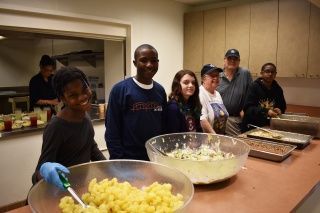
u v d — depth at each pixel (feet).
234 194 4.04
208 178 4.11
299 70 11.82
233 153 5.16
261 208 3.64
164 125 6.33
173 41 15.07
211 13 14.29
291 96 13.41
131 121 5.68
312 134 7.42
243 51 13.38
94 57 14.52
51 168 3.43
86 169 4.01
